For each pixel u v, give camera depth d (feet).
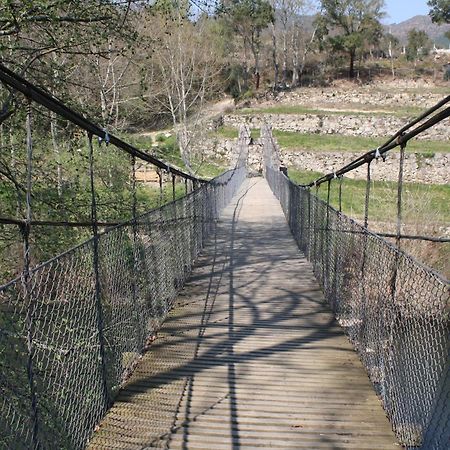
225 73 97.35
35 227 14.43
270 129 77.46
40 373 6.68
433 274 6.65
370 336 9.80
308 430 7.90
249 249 23.26
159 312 12.62
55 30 15.49
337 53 116.57
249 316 13.47
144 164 34.58
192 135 54.34
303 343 11.55
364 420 8.23
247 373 9.91
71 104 16.15
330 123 82.94
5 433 6.40
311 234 19.54
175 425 8.03
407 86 104.88
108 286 8.75
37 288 6.80
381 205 34.47
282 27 120.26
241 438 7.68
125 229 9.93
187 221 17.94
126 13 15.98
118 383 9.09
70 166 18.81
